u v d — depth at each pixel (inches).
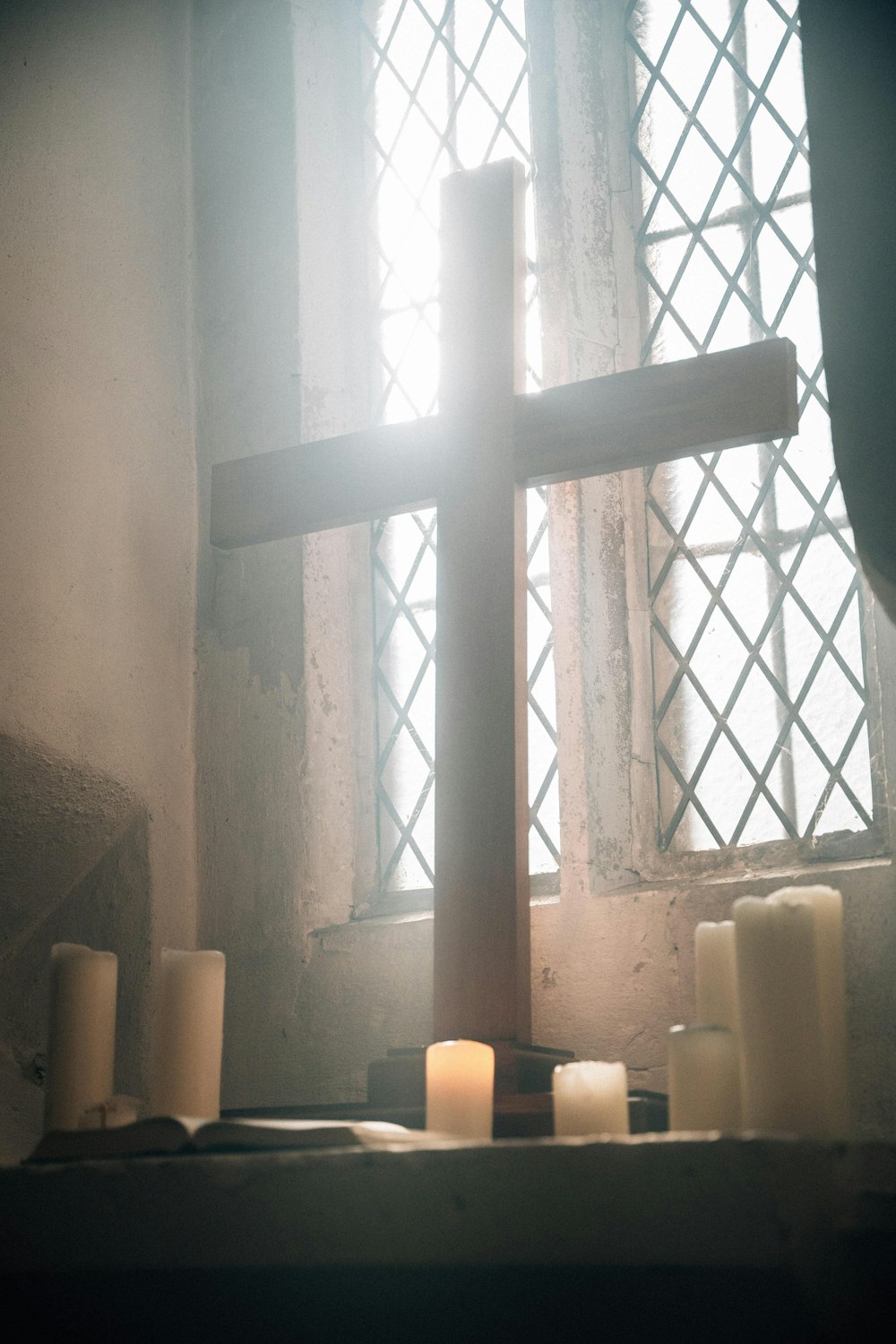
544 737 94.7
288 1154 53.9
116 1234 56.0
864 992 76.7
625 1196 49.2
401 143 110.8
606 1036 84.0
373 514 88.0
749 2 98.7
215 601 105.6
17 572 93.6
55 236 100.4
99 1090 67.9
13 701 92.0
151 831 99.1
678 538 93.8
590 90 101.7
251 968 97.0
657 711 91.7
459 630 80.5
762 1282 48.3
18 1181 58.1
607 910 86.0
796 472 90.5
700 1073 56.8
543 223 97.6
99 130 105.7
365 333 109.6
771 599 89.5
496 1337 52.4
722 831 87.4
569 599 91.8
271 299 108.0
